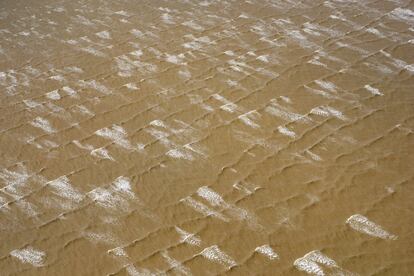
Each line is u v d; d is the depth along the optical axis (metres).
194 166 2.03
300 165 1.99
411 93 2.33
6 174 2.04
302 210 1.79
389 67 2.53
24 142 2.22
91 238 1.75
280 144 2.10
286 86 2.46
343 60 2.62
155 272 1.62
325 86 2.43
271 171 1.97
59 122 2.33
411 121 2.15
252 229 1.74
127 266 1.65
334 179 1.91
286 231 1.72
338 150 2.04
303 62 2.63
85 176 2.01
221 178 1.96
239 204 1.84
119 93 2.51
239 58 2.71
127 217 1.82
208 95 2.44
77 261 1.67
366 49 2.70
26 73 2.72
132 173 2.01
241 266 1.62
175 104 2.40
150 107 2.39
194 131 2.21
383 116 2.20
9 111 2.43
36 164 2.09
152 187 1.94
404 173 1.90
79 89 2.56
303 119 2.23
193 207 1.84
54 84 2.61
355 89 2.39
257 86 2.47
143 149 2.13
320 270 1.59
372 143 2.06
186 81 2.56
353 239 1.68
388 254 1.62
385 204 1.79
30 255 1.70
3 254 1.71
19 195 1.94
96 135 2.23
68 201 1.90
